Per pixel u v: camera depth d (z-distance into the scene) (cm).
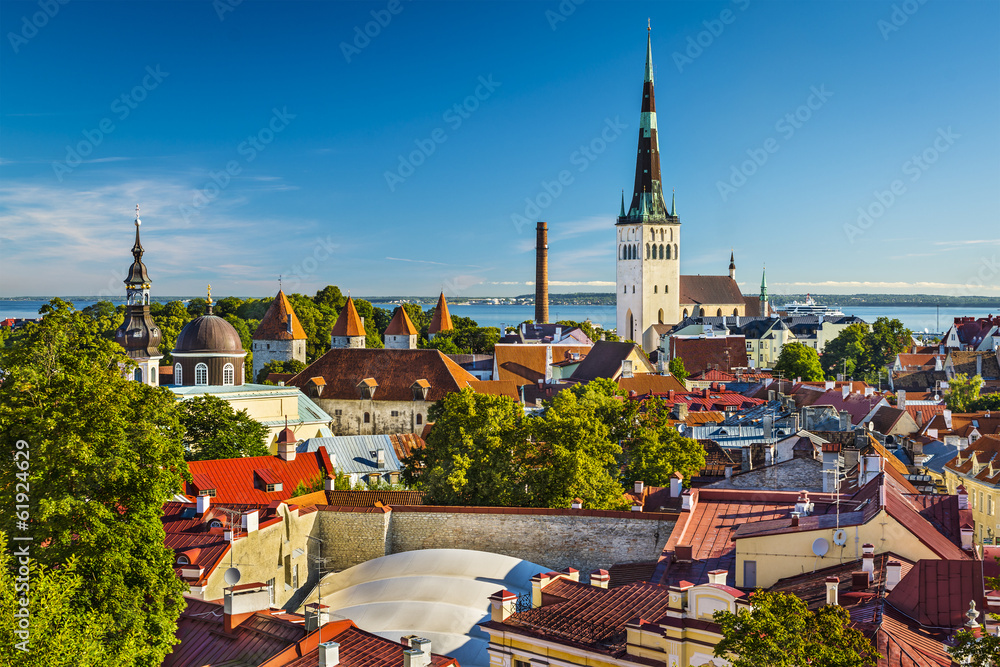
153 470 5797
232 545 7031
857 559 5153
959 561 4606
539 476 8931
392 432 18250
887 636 4078
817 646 3441
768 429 12756
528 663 4875
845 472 8500
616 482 9438
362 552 8256
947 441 12875
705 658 4259
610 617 4884
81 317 7756
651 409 11112
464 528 8081
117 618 5206
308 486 10638
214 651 5109
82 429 5541
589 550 7744
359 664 4616
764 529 5562
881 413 14725
